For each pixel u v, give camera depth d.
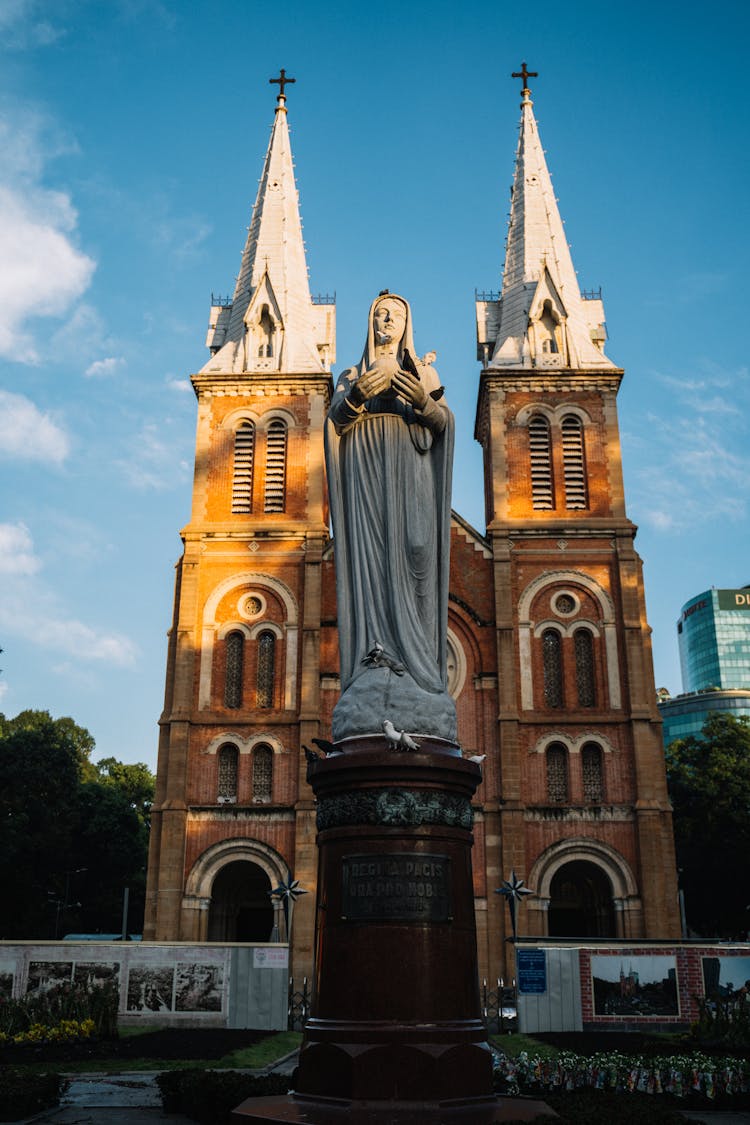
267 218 56.03
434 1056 10.67
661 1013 26.62
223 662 46.34
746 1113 15.98
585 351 51.56
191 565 47.47
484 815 43.50
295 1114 10.34
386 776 11.78
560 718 44.97
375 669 12.95
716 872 61.94
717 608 186.50
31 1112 14.67
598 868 43.44
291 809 43.50
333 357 56.28
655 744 44.28
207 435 49.97
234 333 53.31
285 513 48.56
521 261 54.16
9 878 61.12
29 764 61.78
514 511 48.16
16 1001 24.70
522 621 46.56
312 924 41.66
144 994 28.03
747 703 150.38
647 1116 11.73
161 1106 15.48
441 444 14.16
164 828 43.12
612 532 47.59
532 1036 26.25
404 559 13.48
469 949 11.58
